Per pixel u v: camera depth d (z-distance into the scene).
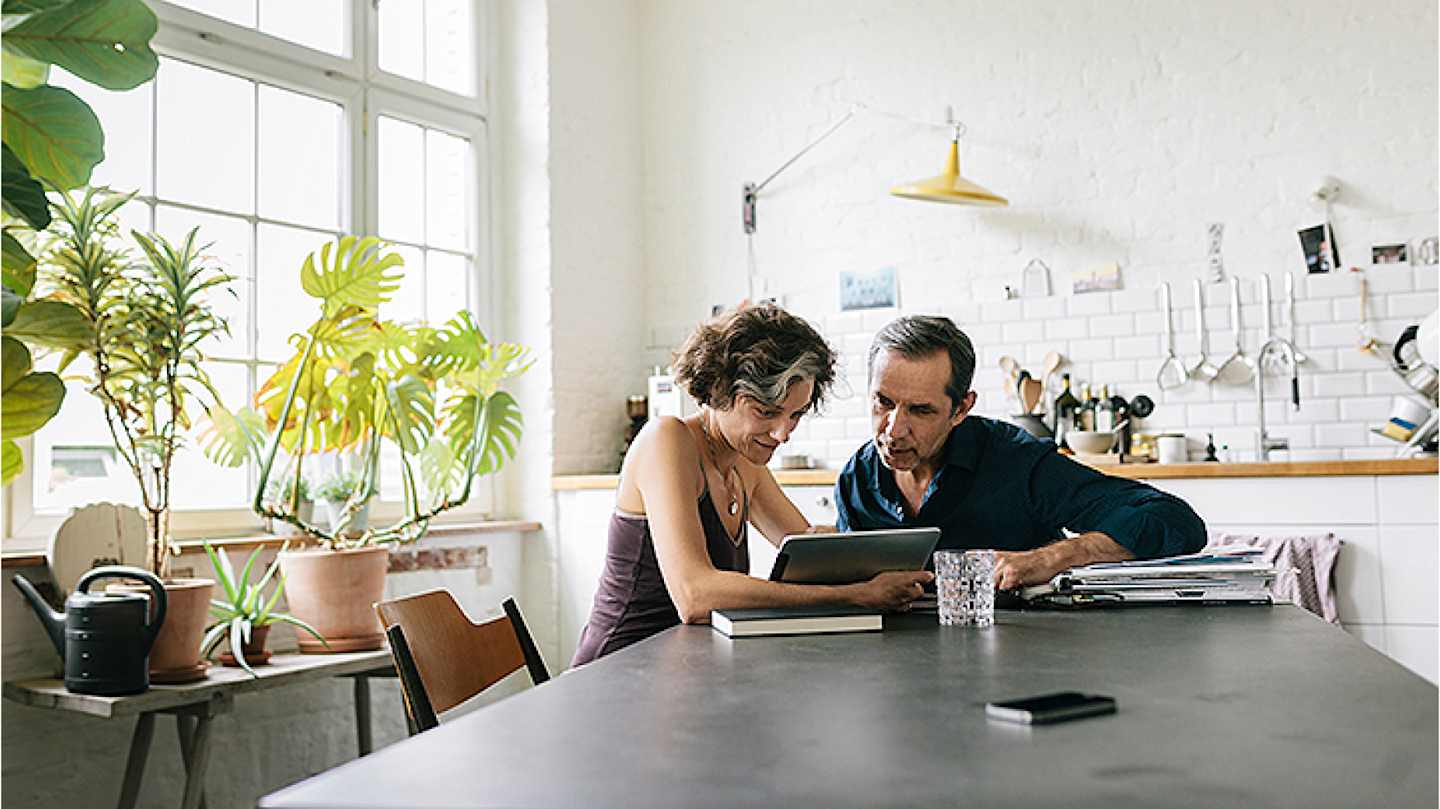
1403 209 4.98
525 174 5.61
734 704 1.30
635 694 1.37
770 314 2.35
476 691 2.30
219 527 4.24
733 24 6.16
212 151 4.39
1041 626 1.95
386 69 5.14
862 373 5.76
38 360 3.46
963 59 5.70
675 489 2.26
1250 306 5.13
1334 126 5.09
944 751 1.06
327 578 3.79
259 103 4.58
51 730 3.49
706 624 2.08
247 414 3.90
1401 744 1.07
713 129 6.16
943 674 1.49
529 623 5.46
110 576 3.10
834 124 5.93
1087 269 5.42
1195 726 1.15
